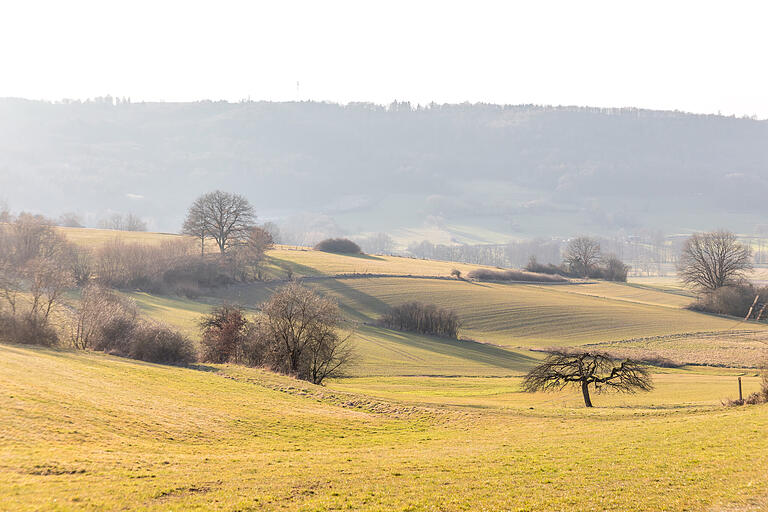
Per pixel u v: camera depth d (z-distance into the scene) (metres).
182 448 25.84
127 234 156.50
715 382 66.94
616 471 20.73
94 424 26.84
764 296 109.31
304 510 17.17
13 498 16.56
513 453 25.06
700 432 26.97
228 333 60.56
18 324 53.16
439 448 27.84
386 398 46.34
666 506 16.48
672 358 87.50
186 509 16.89
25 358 40.31
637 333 104.12
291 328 58.09
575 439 28.12
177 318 82.88
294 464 23.31
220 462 23.30
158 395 35.84
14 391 28.92
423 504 17.62
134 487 18.53
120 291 100.88
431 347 90.75
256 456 25.05
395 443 30.25
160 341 55.38
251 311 97.38
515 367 82.81
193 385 41.50
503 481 20.11
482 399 53.25
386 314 105.19
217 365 53.94
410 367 78.12
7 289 65.12
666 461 21.70
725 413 34.28
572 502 17.38
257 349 59.41
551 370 54.03
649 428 29.67
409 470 22.17
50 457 20.88
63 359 43.59
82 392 32.16
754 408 35.59
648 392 59.44
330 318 59.03
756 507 15.84
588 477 20.16
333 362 62.88
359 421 36.25
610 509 16.58
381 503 17.83
